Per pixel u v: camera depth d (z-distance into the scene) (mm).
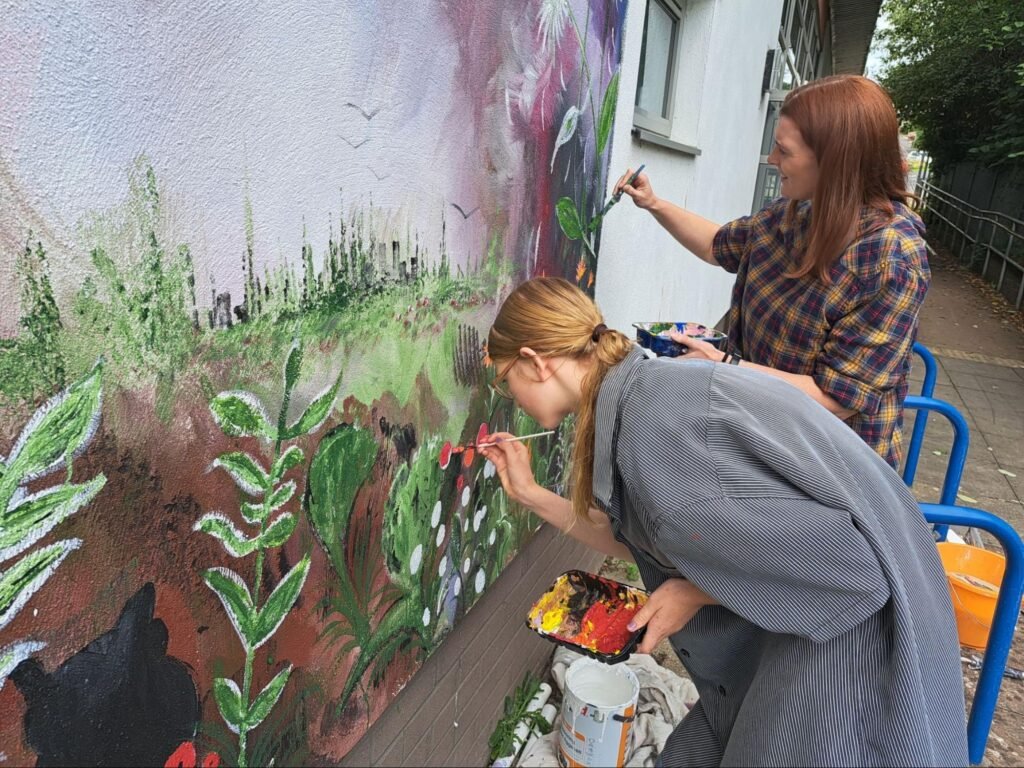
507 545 2094
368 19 1088
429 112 1294
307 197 1016
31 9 619
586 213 2215
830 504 981
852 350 1721
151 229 773
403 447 1400
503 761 2252
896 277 1659
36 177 645
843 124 1626
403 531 1451
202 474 896
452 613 1766
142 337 782
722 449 1014
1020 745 2482
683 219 2281
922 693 1015
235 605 989
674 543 1033
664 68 3570
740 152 5230
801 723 1064
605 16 2104
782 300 1887
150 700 858
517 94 1626
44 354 674
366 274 1184
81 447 727
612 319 2730
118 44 705
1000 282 12016
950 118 15430
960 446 2688
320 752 1259
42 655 714
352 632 1311
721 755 1343
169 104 773
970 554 2559
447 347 1513
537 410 1311
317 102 1005
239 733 1033
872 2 11250
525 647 2500
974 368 7898
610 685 2371
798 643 1095
